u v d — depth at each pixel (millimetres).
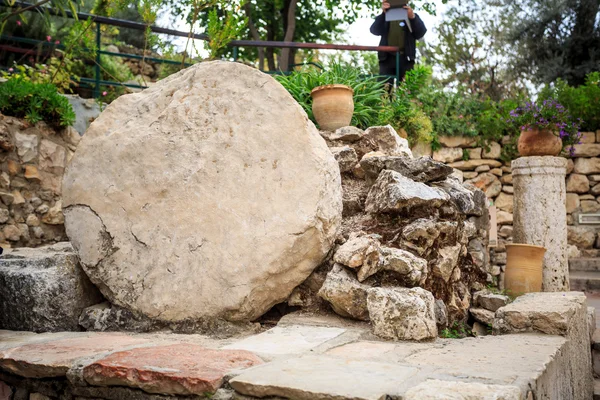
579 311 3316
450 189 4008
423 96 8477
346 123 5023
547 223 5102
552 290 5062
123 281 3156
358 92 6141
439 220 3623
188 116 3389
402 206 3531
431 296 2863
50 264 3336
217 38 5582
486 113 8398
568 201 8445
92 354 2396
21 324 3105
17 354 2443
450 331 3449
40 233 5820
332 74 5984
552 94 8789
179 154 3289
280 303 3305
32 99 5832
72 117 6062
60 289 3131
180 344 2549
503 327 3102
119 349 2469
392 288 2990
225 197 3131
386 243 3471
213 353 2340
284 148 3186
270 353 2363
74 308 3182
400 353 2391
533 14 13219
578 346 3203
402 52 7828
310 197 3074
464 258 4031
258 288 2975
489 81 13742
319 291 3078
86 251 3279
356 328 2900
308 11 13703
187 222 3139
